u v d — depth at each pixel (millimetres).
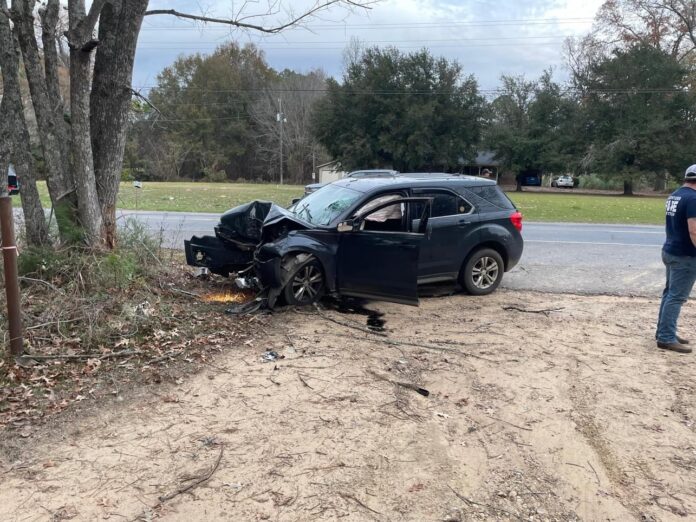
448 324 6324
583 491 3180
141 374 4617
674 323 5469
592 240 13633
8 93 6324
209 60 73625
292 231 6609
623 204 31281
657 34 52750
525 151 56875
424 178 7621
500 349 5477
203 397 4238
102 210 7008
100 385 4383
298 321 6199
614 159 49469
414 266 6348
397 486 3156
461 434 3766
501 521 2898
